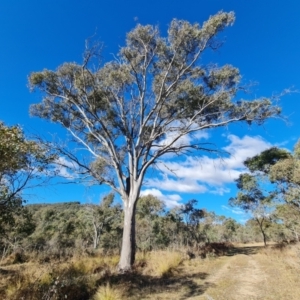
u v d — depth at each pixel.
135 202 14.21
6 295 6.63
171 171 15.19
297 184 21.41
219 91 14.38
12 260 17.02
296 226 19.47
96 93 14.95
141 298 7.62
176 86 14.80
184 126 15.04
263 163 28.72
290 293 7.66
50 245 28.39
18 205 8.09
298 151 22.02
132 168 14.88
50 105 15.80
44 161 8.17
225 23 13.12
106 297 6.95
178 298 7.58
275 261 15.54
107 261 14.90
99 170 15.79
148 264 13.09
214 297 7.59
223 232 63.00
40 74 14.64
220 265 15.13
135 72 15.03
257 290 8.45
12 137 6.83
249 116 13.85
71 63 14.95
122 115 15.70
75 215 46.41
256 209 32.16
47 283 7.68
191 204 39.34
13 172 7.34
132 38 14.41
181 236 35.03
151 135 15.12
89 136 16.78
